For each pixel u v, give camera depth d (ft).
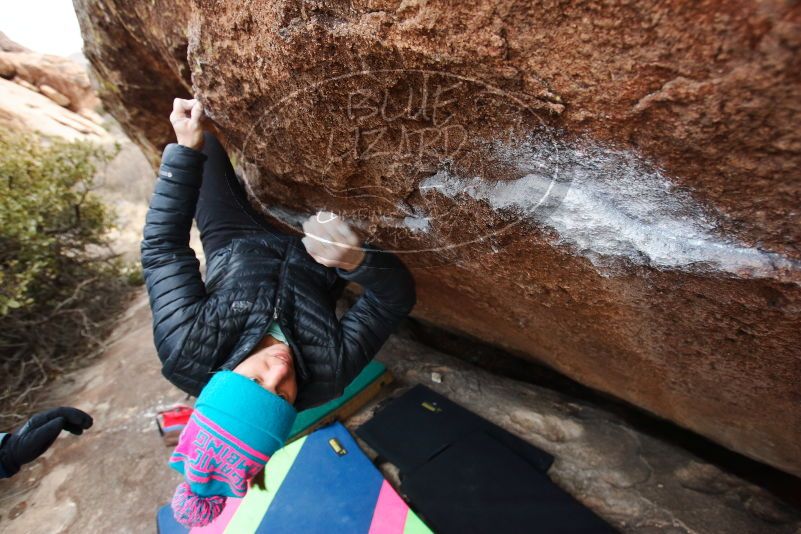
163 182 3.13
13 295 6.66
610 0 1.30
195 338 2.94
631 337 2.98
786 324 2.03
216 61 2.53
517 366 6.14
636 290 2.41
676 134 1.55
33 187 7.79
